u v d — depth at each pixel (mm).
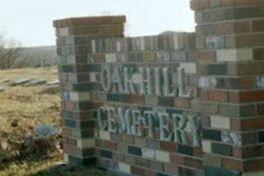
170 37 6602
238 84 5492
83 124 8266
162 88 6816
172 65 6633
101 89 8008
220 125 5758
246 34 5445
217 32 5652
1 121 10875
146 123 7168
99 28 8195
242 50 5453
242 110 5508
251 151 5555
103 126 8047
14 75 25078
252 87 5512
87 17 8133
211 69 5785
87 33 8156
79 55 8172
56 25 8508
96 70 8062
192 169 6508
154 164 7109
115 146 7828
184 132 6559
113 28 8266
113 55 7648
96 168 8188
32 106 12688
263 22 5473
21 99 14453
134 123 7387
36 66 36406
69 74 8367
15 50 37188
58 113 11703
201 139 6262
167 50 6672
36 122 10891
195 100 6340
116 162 7848
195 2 5863
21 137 9852
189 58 6363
